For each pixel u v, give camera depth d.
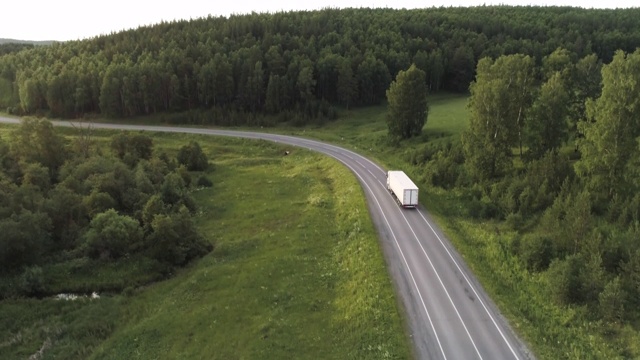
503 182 65.56
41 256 54.41
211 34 170.00
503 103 67.50
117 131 127.31
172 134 122.25
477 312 40.25
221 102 143.12
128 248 55.25
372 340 36.78
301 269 50.75
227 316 42.84
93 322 43.81
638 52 54.44
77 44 183.50
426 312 40.28
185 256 55.53
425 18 191.88
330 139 112.75
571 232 47.69
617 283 38.69
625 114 53.75
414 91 98.94
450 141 89.62
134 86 140.12
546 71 83.44
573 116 76.38
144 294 48.59
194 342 39.38
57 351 40.12
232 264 53.16
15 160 80.06
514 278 45.72
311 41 159.25
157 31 185.38
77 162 81.19
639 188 55.69
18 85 158.12
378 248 52.16
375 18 190.50
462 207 65.06
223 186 84.62
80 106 144.62
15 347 40.84
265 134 120.69
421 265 48.75
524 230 55.59
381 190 73.56
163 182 77.88
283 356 36.28
